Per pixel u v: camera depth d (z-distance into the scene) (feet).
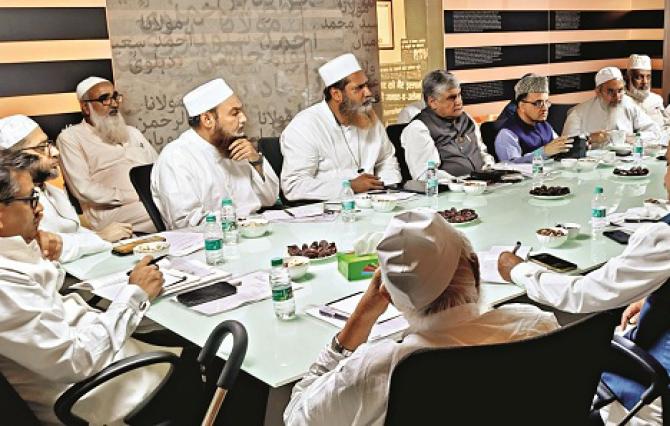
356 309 4.66
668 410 5.37
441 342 3.94
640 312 6.28
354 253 7.63
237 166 12.09
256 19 17.22
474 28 21.35
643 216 9.15
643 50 25.52
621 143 16.20
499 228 9.10
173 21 15.93
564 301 5.94
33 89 14.29
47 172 10.14
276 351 5.60
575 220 9.36
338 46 18.94
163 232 10.18
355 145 14.03
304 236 9.37
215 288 7.20
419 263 3.88
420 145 14.11
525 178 12.92
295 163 13.50
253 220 9.74
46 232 8.85
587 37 24.81
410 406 3.55
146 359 5.80
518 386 3.71
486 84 22.07
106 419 6.09
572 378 3.94
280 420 7.20
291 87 18.15
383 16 19.81
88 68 14.94
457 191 11.85
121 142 15.11
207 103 11.52
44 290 5.74
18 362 5.48
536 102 15.72
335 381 4.01
